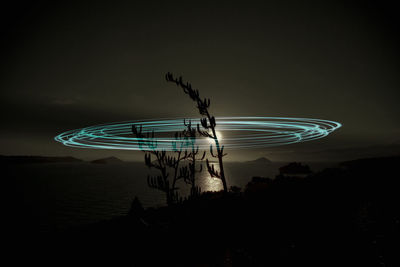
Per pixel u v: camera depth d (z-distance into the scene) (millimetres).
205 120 5016
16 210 18375
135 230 5105
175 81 5141
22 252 4281
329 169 19484
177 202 4762
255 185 11992
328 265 3896
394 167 20969
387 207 7988
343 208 7852
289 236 5191
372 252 4438
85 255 4113
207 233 5012
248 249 4414
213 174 5367
